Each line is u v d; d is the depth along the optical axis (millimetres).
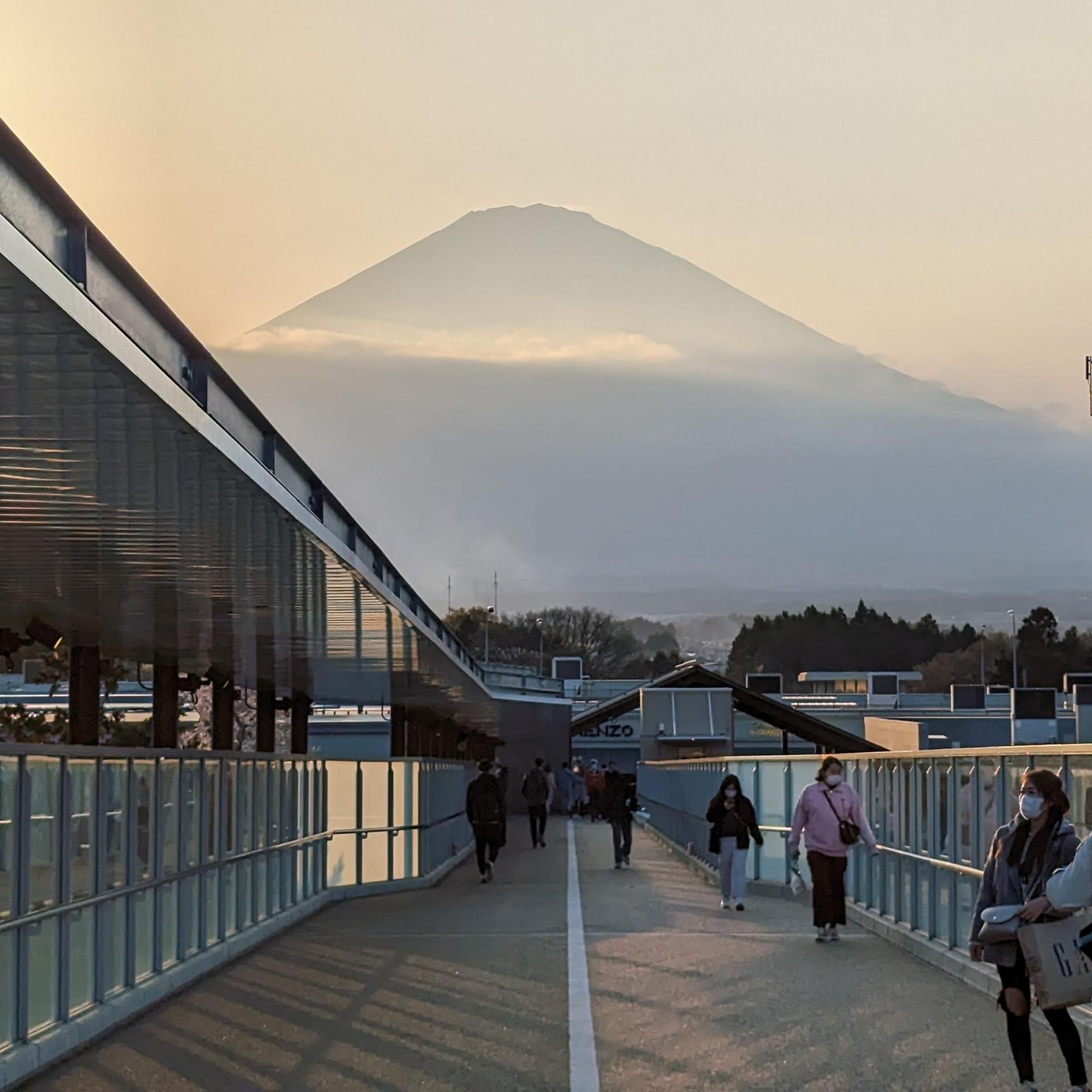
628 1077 8914
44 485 9266
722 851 19828
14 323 5832
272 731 25375
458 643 27781
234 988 12977
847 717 90812
